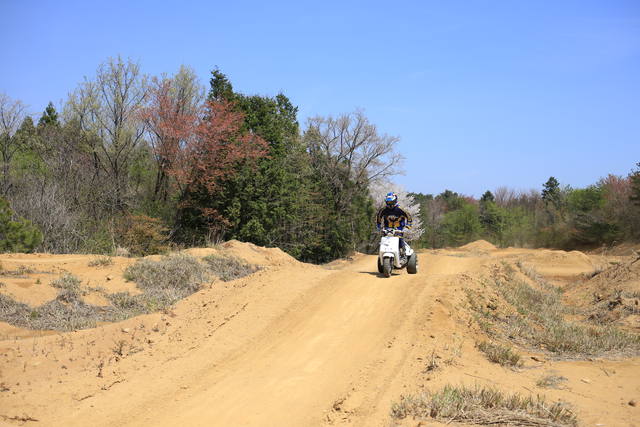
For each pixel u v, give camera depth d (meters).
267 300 10.37
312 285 11.27
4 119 26.14
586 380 7.11
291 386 6.76
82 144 28.92
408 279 11.73
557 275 23.94
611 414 5.79
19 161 26.27
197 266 17.25
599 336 9.87
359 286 11.30
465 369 7.10
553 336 9.45
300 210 35.84
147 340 8.70
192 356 7.98
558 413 5.59
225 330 9.02
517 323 9.98
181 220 29.55
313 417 5.85
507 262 19.62
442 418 5.51
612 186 44.31
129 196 28.64
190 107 31.03
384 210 14.04
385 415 5.68
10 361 7.47
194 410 6.16
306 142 41.25
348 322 9.26
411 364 7.16
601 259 29.09
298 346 8.27
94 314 12.28
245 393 6.61
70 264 15.50
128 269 15.51
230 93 32.81
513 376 7.12
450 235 67.56
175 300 13.80
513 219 64.56
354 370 7.17
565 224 48.28
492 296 11.22
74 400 6.48
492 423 5.38
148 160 31.89
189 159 28.45
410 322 8.79
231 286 11.67
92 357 7.97
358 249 45.69
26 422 5.89
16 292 12.18
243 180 30.20
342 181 41.84
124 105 29.94
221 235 29.33
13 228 18.05
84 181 27.69
